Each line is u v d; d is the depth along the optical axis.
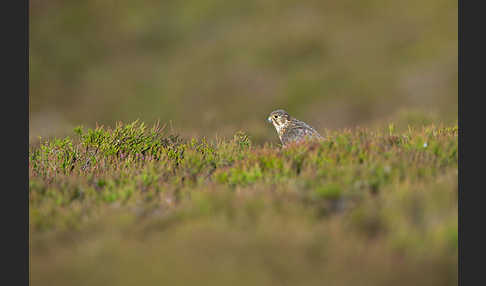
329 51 82.94
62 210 19.36
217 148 26.59
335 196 18.11
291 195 18.44
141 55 92.06
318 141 24.80
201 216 17.53
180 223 17.34
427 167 20.00
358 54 81.31
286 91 75.12
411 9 89.62
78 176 23.59
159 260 14.52
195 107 73.25
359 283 13.22
